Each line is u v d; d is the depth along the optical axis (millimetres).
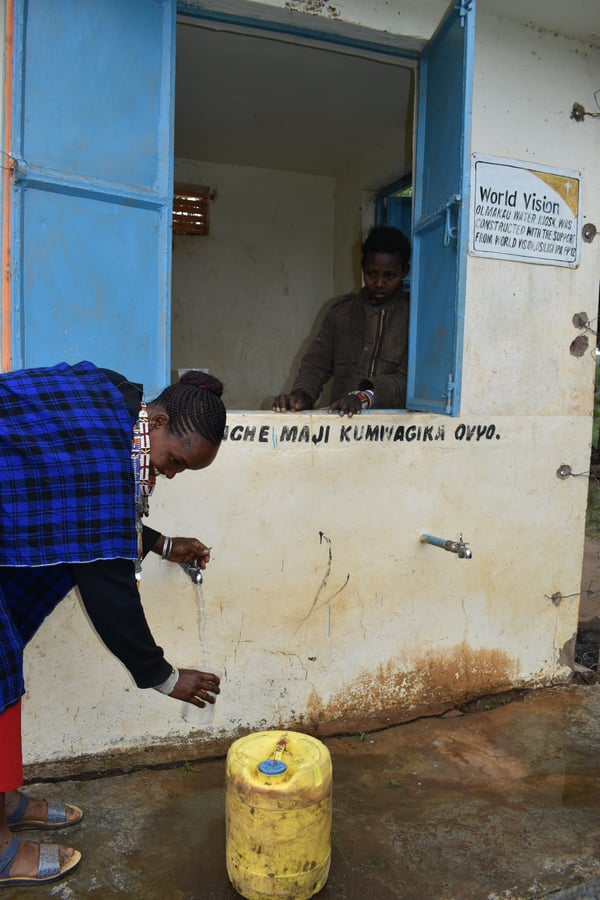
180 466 1856
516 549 3252
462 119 2436
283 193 5258
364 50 2840
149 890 2020
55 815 2244
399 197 4906
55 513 1671
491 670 3275
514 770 2689
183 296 5129
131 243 2348
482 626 3225
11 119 2111
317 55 3396
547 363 3225
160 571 2629
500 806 2451
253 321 5297
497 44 2998
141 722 2695
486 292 3072
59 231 2221
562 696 3330
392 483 2951
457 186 2494
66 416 1747
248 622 2785
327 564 2875
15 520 1653
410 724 3023
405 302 3223
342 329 3338
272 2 2525
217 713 2797
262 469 2723
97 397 1815
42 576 2006
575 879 2098
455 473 3076
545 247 3166
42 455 1682
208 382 1913
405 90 3809
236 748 2041
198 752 2727
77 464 1696
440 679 3172
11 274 2152
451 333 2578
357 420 2852
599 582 5094
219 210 5133
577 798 2510
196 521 2660
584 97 3199
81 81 2219
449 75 2580
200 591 2695
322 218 5371
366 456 2887
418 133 2893
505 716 3121
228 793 1982
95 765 2607
